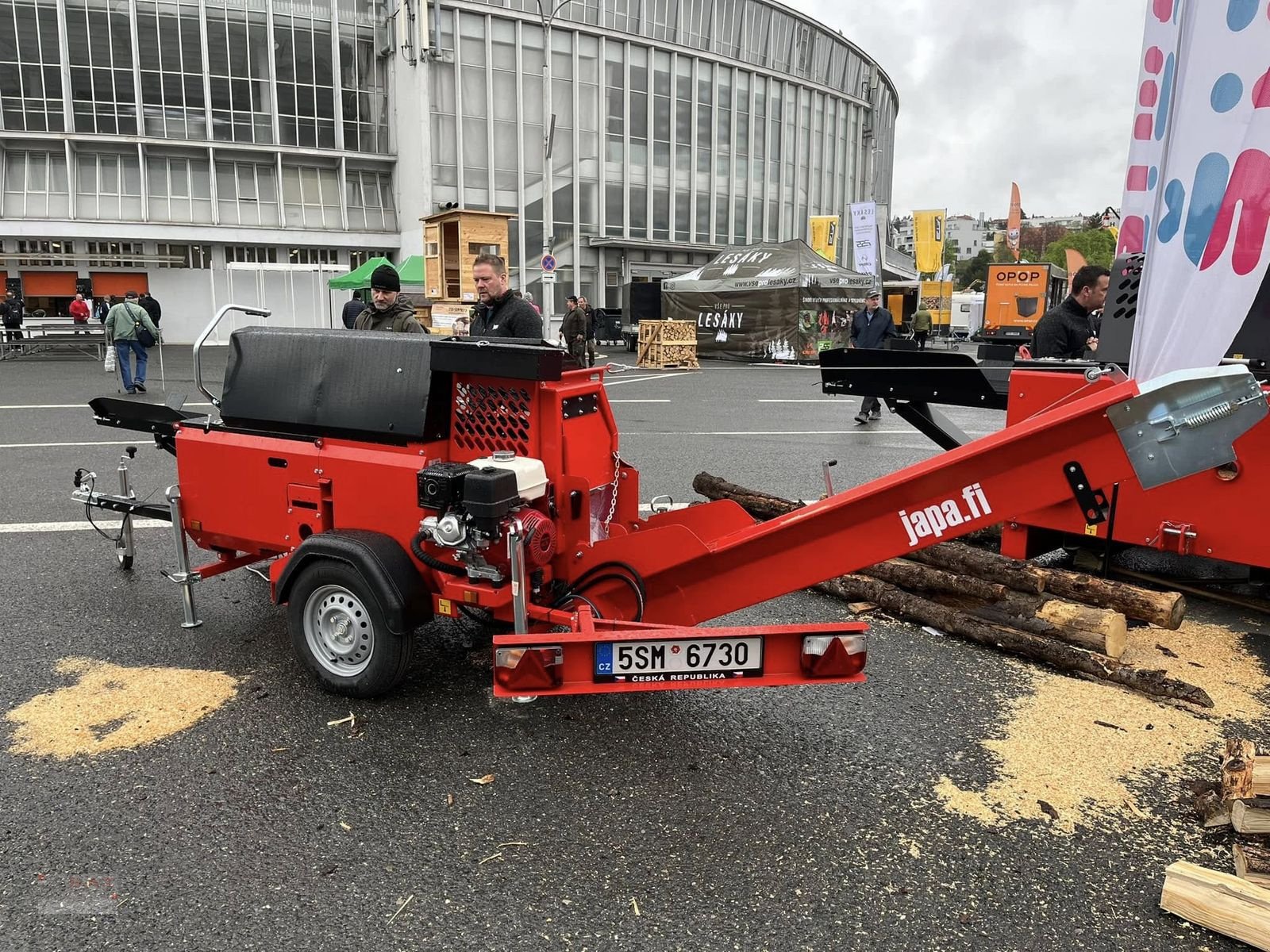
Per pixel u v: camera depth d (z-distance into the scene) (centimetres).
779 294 2380
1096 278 642
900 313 3688
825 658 295
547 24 2752
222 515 412
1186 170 292
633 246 3859
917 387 554
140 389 1526
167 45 3250
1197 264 290
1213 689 386
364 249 3644
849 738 342
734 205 4316
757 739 340
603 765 319
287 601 371
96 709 354
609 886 252
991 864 265
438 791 300
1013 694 382
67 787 298
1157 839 279
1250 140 279
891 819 288
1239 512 436
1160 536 463
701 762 322
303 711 356
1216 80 288
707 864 263
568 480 354
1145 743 338
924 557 476
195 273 3366
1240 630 456
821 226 3416
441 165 3428
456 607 350
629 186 3919
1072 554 582
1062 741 340
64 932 230
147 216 3259
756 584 342
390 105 3603
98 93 3197
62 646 418
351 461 362
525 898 246
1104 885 256
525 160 3612
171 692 370
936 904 247
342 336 378
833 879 257
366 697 364
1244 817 265
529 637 291
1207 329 286
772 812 291
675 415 1292
